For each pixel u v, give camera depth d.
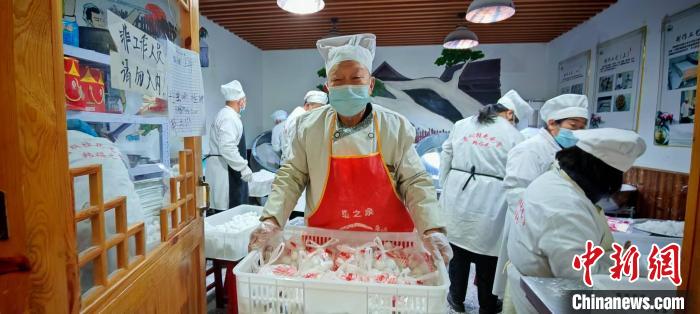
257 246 0.98
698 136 0.57
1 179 0.47
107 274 0.65
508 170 1.86
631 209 2.61
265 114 5.39
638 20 2.93
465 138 2.17
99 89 0.78
